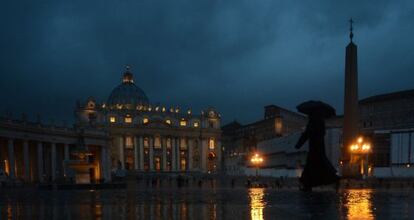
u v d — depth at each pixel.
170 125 174.88
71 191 40.97
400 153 82.12
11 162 74.44
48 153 95.44
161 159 174.00
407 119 97.50
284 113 148.88
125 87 193.88
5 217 15.98
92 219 15.01
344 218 14.80
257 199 24.53
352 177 50.09
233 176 113.06
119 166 159.00
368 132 87.50
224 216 15.67
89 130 104.69
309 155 29.20
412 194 28.50
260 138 160.50
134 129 169.38
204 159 179.88
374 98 104.94
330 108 28.81
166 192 36.66
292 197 25.86
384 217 15.04
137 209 18.66
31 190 44.34
